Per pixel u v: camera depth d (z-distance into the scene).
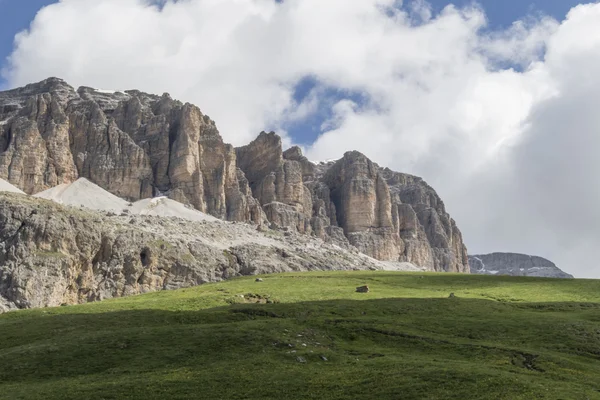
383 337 85.38
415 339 83.44
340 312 105.25
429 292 153.50
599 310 111.81
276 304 111.81
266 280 189.50
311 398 59.62
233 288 165.25
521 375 65.56
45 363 73.12
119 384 63.44
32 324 99.00
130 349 77.31
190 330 84.38
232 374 66.38
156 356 74.31
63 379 67.88
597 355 77.31
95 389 62.06
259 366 69.44
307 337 83.12
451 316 102.00
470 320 97.00
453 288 164.12
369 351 78.44
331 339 84.56
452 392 58.62
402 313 105.50
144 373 68.50
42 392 61.66
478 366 68.06
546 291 147.75
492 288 159.25
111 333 83.88
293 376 65.75
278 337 80.50
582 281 167.88
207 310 107.88
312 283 178.88
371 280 187.38
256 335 81.06
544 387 59.97
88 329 93.69
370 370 67.19
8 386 65.69
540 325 91.25
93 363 72.88
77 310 121.62
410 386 60.62
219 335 81.38
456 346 79.62
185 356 74.31
